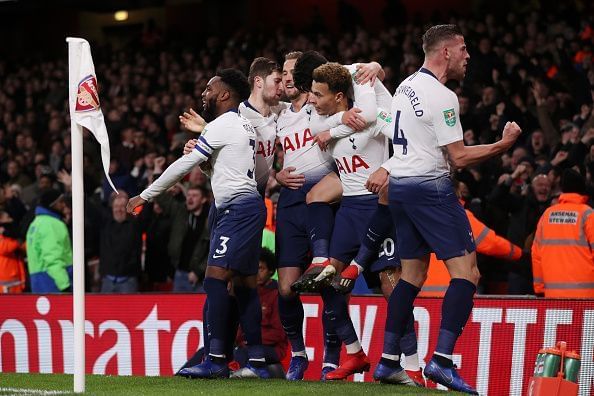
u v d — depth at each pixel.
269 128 13.01
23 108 38.53
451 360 10.84
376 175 11.88
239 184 12.11
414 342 12.85
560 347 10.55
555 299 14.32
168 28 43.34
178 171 12.09
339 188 12.73
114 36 48.09
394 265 12.28
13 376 13.05
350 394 10.43
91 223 21.97
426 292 16.03
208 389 10.92
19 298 17.31
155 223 20.59
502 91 24.94
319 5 41.81
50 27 48.25
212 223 12.82
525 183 19.98
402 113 11.00
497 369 14.52
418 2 39.28
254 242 12.16
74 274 10.81
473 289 10.90
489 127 23.67
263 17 43.56
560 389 10.33
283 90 13.04
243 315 12.52
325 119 12.38
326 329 13.18
